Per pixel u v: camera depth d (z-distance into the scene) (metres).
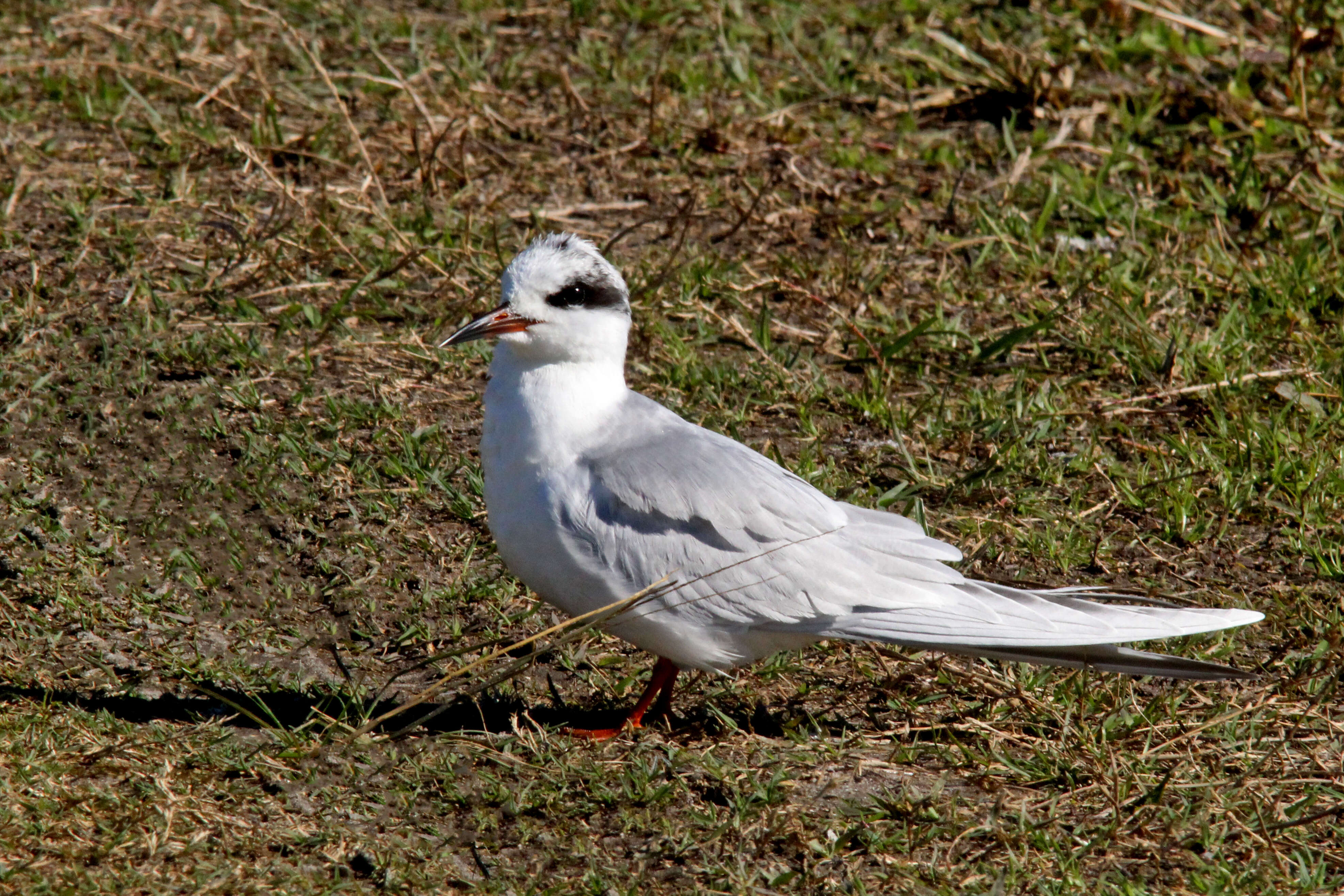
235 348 11.76
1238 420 11.30
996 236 13.59
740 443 9.30
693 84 16.16
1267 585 9.84
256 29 16.92
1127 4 17.28
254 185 14.18
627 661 9.14
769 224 14.09
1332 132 15.34
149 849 7.01
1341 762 8.16
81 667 8.59
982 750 8.30
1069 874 7.19
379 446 10.84
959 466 11.10
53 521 9.84
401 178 14.57
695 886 7.11
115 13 16.98
